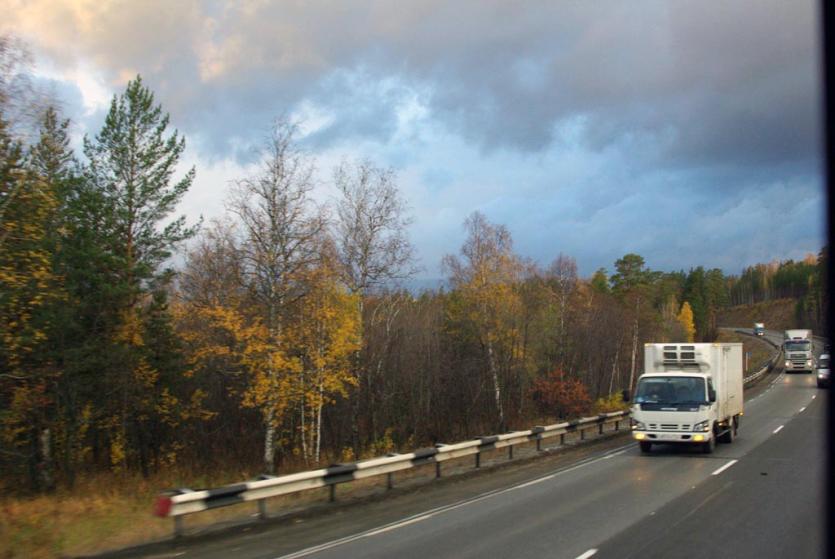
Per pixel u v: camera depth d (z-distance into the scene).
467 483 15.63
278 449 29.52
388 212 34.03
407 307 44.84
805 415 31.84
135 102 26.53
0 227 16.50
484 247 45.41
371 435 36.53
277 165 24.47
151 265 26.45
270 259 24.12
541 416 44.94
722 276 154.00
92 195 24.94
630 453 20.14
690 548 8.58
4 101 16.39
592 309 65.00
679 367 20.67
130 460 28.23
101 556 8.95
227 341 25.27
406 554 8.58
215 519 11.34
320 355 25.33
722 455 18.94
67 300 22.39
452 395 45.81
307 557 8.66
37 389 21.36
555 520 10.59
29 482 22.44
